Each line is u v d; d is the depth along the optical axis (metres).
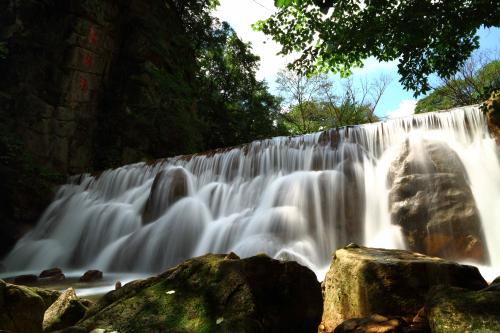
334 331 2.95
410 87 7.25
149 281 2.98
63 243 13.77
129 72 21.16
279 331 2.68
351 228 9.60
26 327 3.41
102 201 15.20
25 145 16.30
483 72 27.17
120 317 2.53
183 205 12.14
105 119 20.11
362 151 11.55
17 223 14.35
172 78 22.56
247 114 30.81
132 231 12.79
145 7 23.14
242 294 2.60
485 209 8.54
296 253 8.98
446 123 10.78
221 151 14.82
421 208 8.20
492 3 5.79
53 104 17.94
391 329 2.67
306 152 12.70
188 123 22.45
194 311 2.51
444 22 6.19
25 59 17.59
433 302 2.44
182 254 10.93
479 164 9.49
